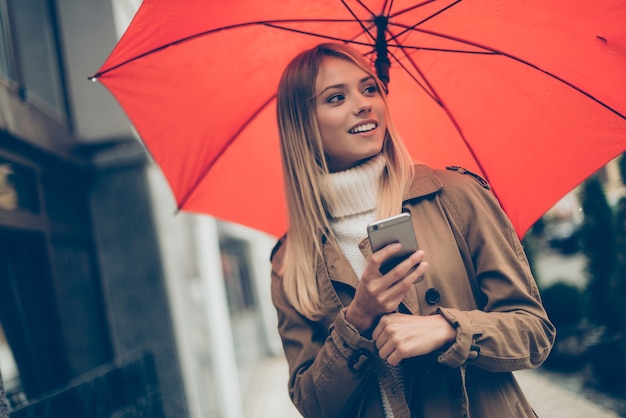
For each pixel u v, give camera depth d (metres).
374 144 1.82
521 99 2.13
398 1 2.09
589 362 8.34
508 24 1.99
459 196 1.77
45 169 4.59
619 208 6.93
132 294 5.46
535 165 2.18
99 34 5.41
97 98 5.42
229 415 7.92
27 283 4.02
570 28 1.90
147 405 3.34
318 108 1.86
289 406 9.96
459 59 2.16
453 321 1.54
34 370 3.83
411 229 1.52
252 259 18.17
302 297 1.84
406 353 1.51
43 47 5.05
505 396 1.67
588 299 7.70
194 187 2.46
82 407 2.60
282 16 2.11
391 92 2.33
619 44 1.87
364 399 1.72
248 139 2.44
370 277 1.53
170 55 2.19
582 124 2.08
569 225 27.00
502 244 1.71
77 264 5.00
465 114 2.24
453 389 1.62
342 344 1.63
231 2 2.02
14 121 3.96
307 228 1.89
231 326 12.30
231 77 2.29
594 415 6.41
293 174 1.94
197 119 2.34
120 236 5.48
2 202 3.73
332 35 2.22
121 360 3.50
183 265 6.53
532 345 1.63
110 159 5.45
